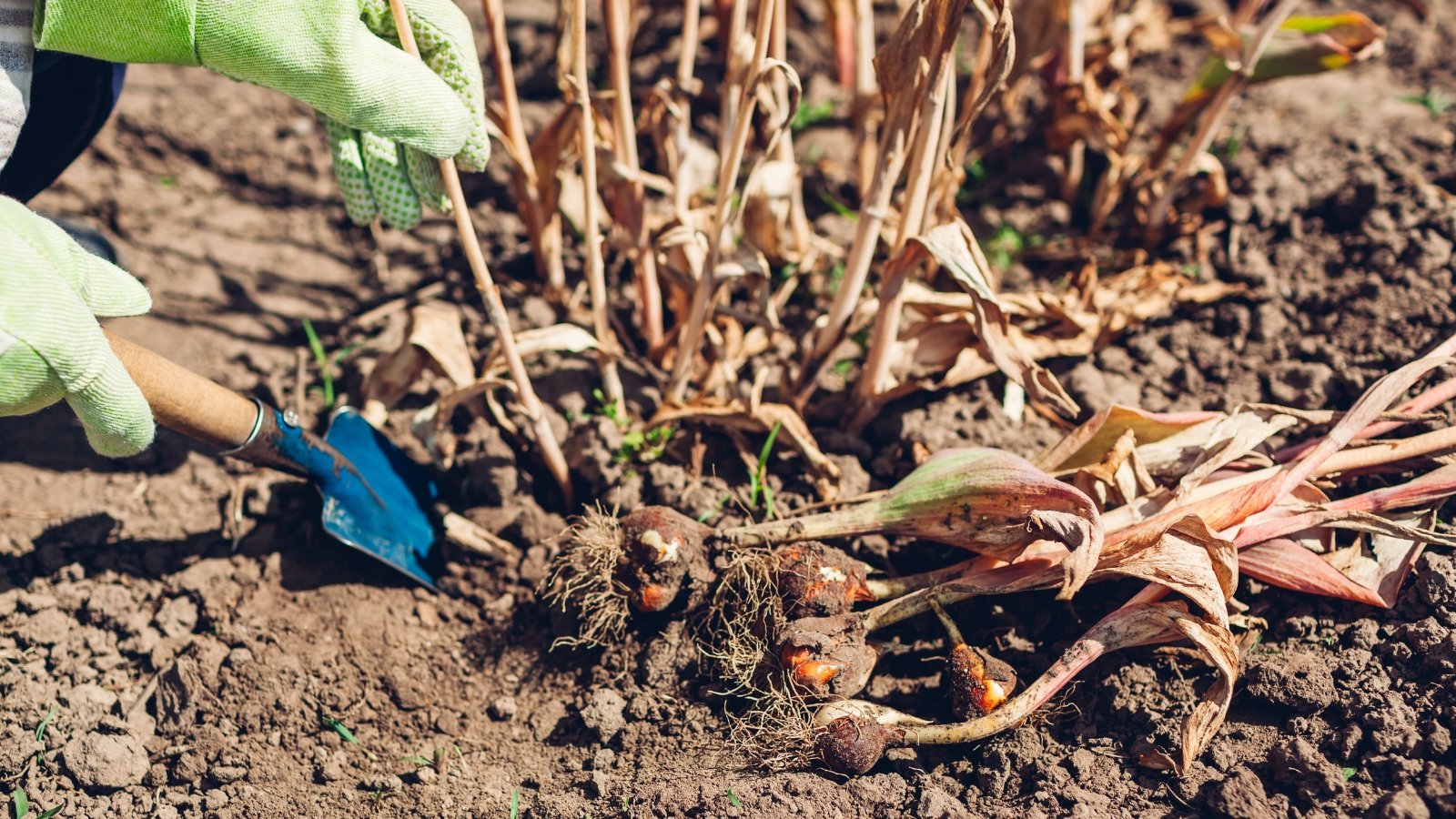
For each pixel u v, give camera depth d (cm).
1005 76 69
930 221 76
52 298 59
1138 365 82
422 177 68
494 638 75
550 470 79
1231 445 70
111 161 96
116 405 62
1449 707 66
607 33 76
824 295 87
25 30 62
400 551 76
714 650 72
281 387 84
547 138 82
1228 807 65
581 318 86
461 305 88
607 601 73
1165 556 67
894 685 71
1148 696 69
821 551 71
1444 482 69
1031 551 70
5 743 70
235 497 78
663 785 68
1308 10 104
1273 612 71
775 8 78
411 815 69
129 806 69
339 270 92
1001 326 73
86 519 78
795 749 68
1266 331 82
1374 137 90
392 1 63
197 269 90
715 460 79
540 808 68
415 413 83
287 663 73
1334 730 67
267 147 98
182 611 75
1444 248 81
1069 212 92
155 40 61
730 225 77
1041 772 67
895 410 80
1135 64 102
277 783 70
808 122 97
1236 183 90
